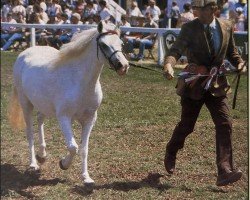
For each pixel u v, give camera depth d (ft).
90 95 23.56
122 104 40.83
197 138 32.14
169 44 58.08
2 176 25.96
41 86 24.45
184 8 62.13
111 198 23.16
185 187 24.39
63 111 23.45
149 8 74.08
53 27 65.82
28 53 27.14
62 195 23.38
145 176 25.85
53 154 29.19
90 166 27.14
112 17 64.90
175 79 50.42
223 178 22.88
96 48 22.88
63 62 23.71
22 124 28.76
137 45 61.46
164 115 37.76
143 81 49.98
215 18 23.41
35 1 72.84
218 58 23.31
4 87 46.91
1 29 72.33
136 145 30.89
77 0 71.51
